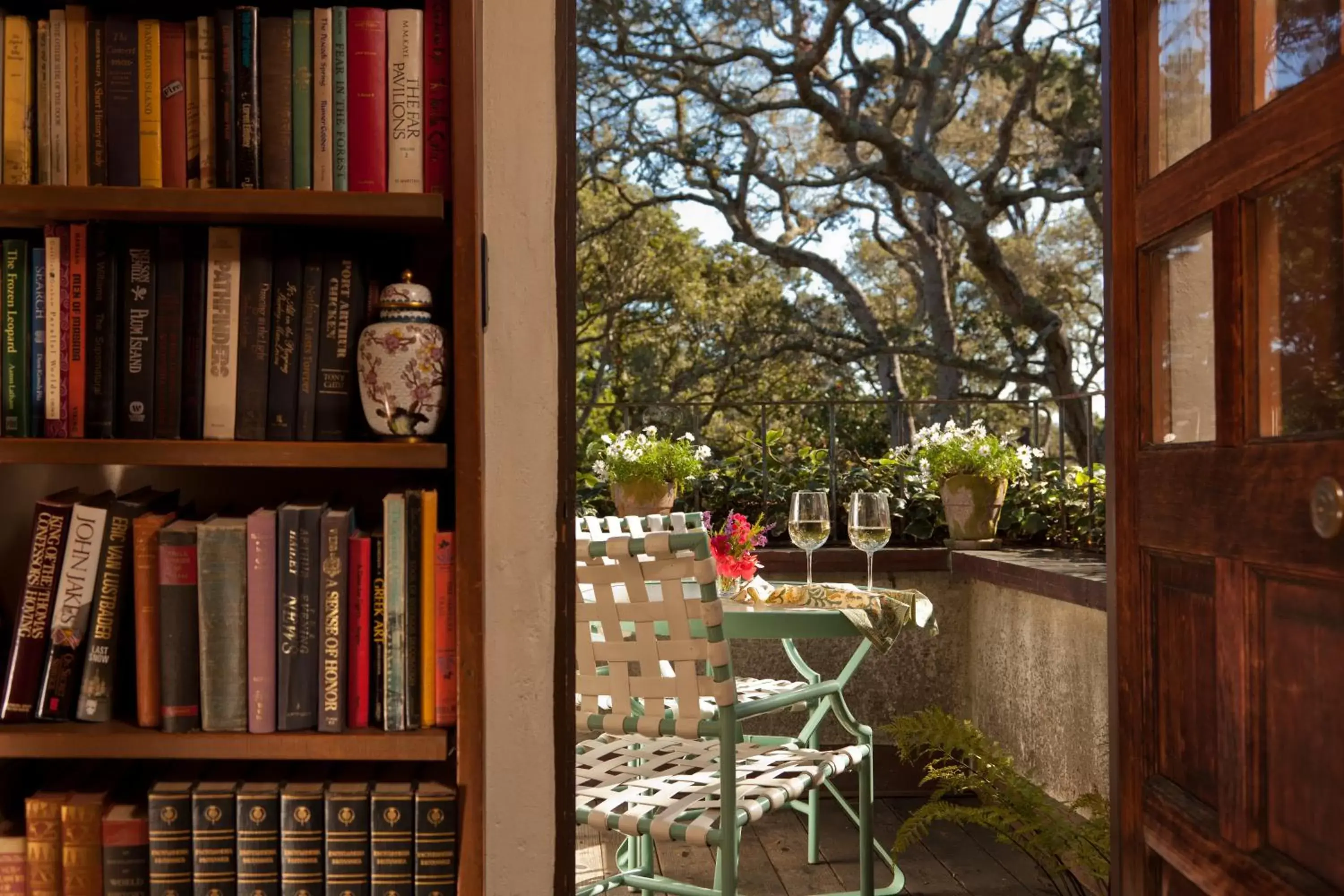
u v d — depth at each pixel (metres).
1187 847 1.44
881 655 3.78
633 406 4.16
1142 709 1.62
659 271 12.20
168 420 1.22
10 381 1.22
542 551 1.41
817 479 4.38
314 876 1.18
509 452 1.41
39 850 1.20
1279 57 1.23
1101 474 3.78
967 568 3.66
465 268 1.20
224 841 1.18
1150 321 1.60
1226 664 1.35
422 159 1.23
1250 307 1.30
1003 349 12.87
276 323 1.24
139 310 1.22
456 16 1.21
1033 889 2.78
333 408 1.24
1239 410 1.32
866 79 11.11
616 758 2.42
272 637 1.20
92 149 1.22
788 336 12.23
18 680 1.22
